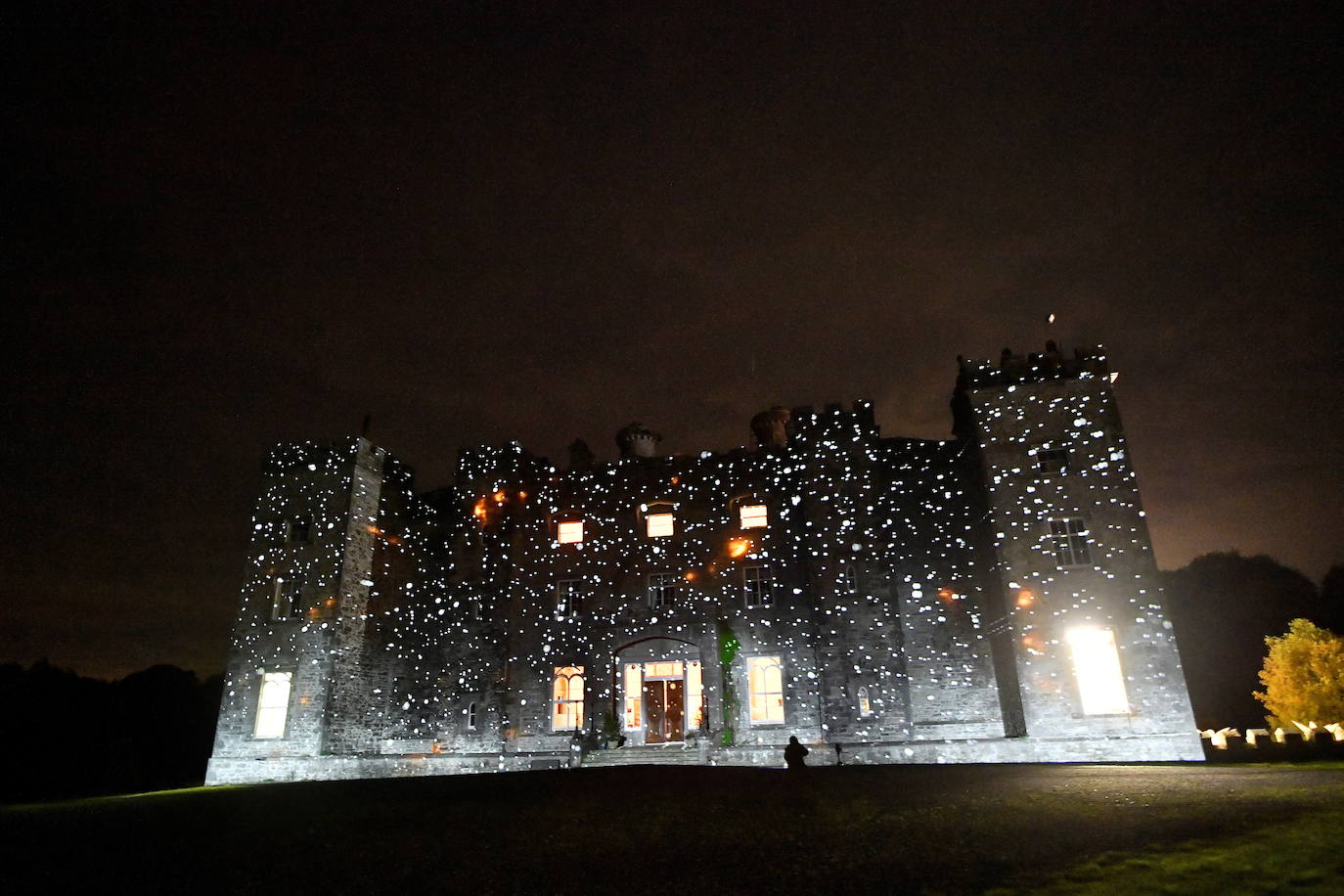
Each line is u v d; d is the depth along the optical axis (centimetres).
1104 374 2683
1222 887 853
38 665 4000
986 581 2711
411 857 1153
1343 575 4534
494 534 3198
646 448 3394
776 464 3041
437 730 3016
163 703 4441
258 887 1038
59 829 1372
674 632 2914
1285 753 2248
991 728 2631
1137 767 1925
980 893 913
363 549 2991
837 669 2670
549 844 1202
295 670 2780
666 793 1584
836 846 1141
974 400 2723
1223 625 4734
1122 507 2542
